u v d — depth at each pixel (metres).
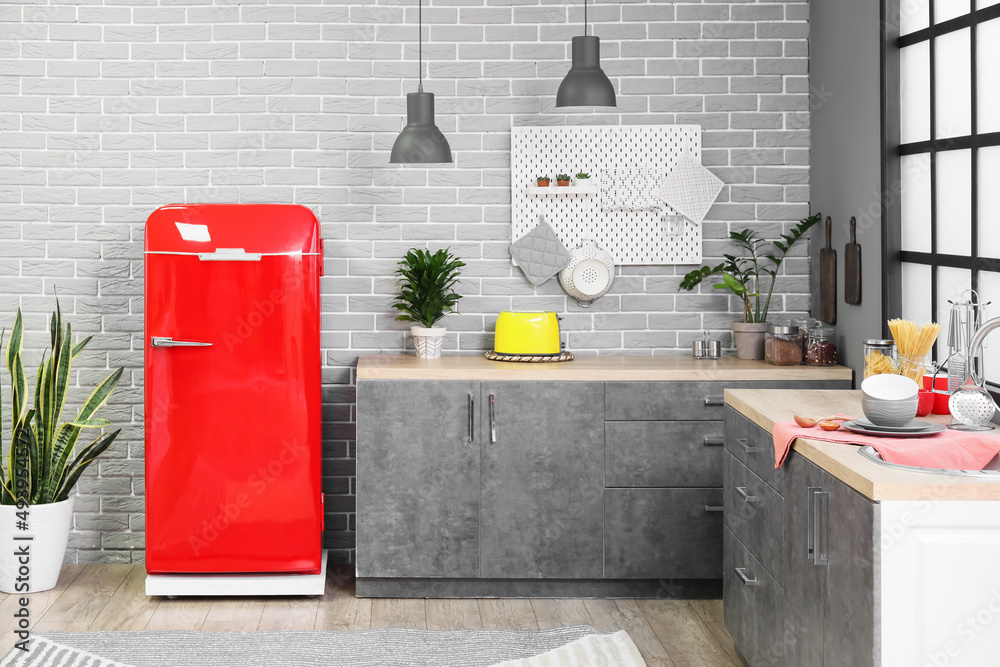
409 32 4.29
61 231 4.27
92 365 4.30
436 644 3.39
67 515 4.00
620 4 4.30
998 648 2.04
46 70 4.24
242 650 3.33
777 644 2.74
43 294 4.28
